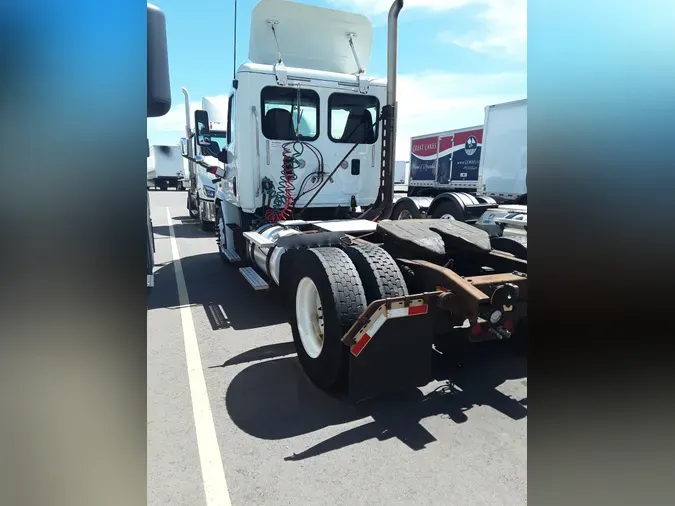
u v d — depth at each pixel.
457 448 2.47
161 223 13.72
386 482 2.19
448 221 4.10
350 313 2.81
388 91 4.90
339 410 2.85
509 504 2.04
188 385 3.17
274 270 4.41
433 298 2.86
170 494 2.10
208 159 6.44
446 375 3.40
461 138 14.86
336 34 5.35
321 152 5.25
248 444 2.49
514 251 3.86
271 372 3.39
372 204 5.64
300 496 2.09
